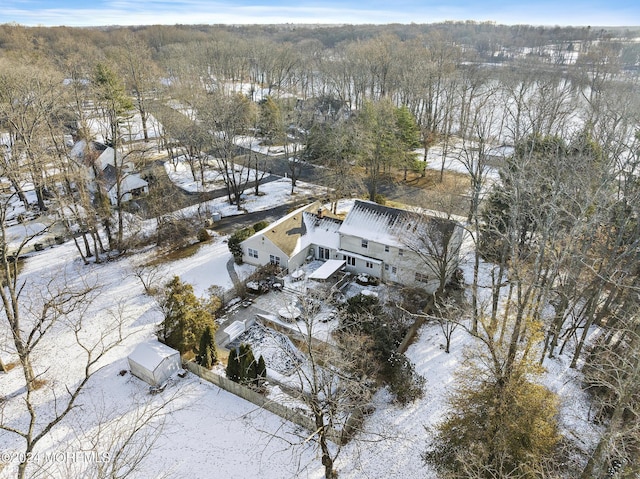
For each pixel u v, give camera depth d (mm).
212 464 21984
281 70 100875
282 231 38906
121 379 27172
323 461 20297
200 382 27094
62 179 41469
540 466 16781
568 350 29812
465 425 19781
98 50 116500
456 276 36344
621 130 38219
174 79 93438
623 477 17328
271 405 24766
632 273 28562
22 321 32156
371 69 83312
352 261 38469
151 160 66688
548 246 25984
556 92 62688
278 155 69938
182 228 44000
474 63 100688
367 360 24438
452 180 56656
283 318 32094
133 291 35625
